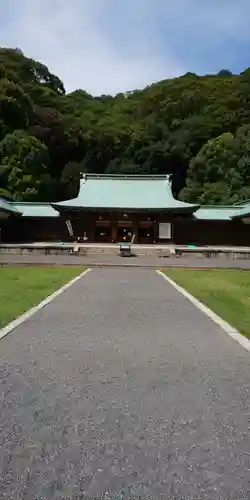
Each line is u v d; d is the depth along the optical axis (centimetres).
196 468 288
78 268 2277
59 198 7381
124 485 266
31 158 6000
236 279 1736
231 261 2847
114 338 686
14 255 3159
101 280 1652
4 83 6512
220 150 6203
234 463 295
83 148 7762
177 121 7725
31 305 1006
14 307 969
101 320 840
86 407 395
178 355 589
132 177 4816
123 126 8075
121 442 325
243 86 7488
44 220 4447
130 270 2184
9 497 252
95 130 7781
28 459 297
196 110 7756
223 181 6138
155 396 427
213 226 4431
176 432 344
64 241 4419
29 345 635
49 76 9006
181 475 279
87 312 927
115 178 4822
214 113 7312
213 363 552
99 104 9012
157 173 7562
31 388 446
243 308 995
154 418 372
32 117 7194
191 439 331
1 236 4344
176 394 434
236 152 6144
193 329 764
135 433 341
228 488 265
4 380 472
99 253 3300
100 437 333
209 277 1823
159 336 706
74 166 7412
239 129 6375
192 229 4431
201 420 369
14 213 4072
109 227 4375
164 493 258
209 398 423
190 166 6538
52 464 291
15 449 312
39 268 2245
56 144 7619
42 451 309
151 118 8075
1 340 664
